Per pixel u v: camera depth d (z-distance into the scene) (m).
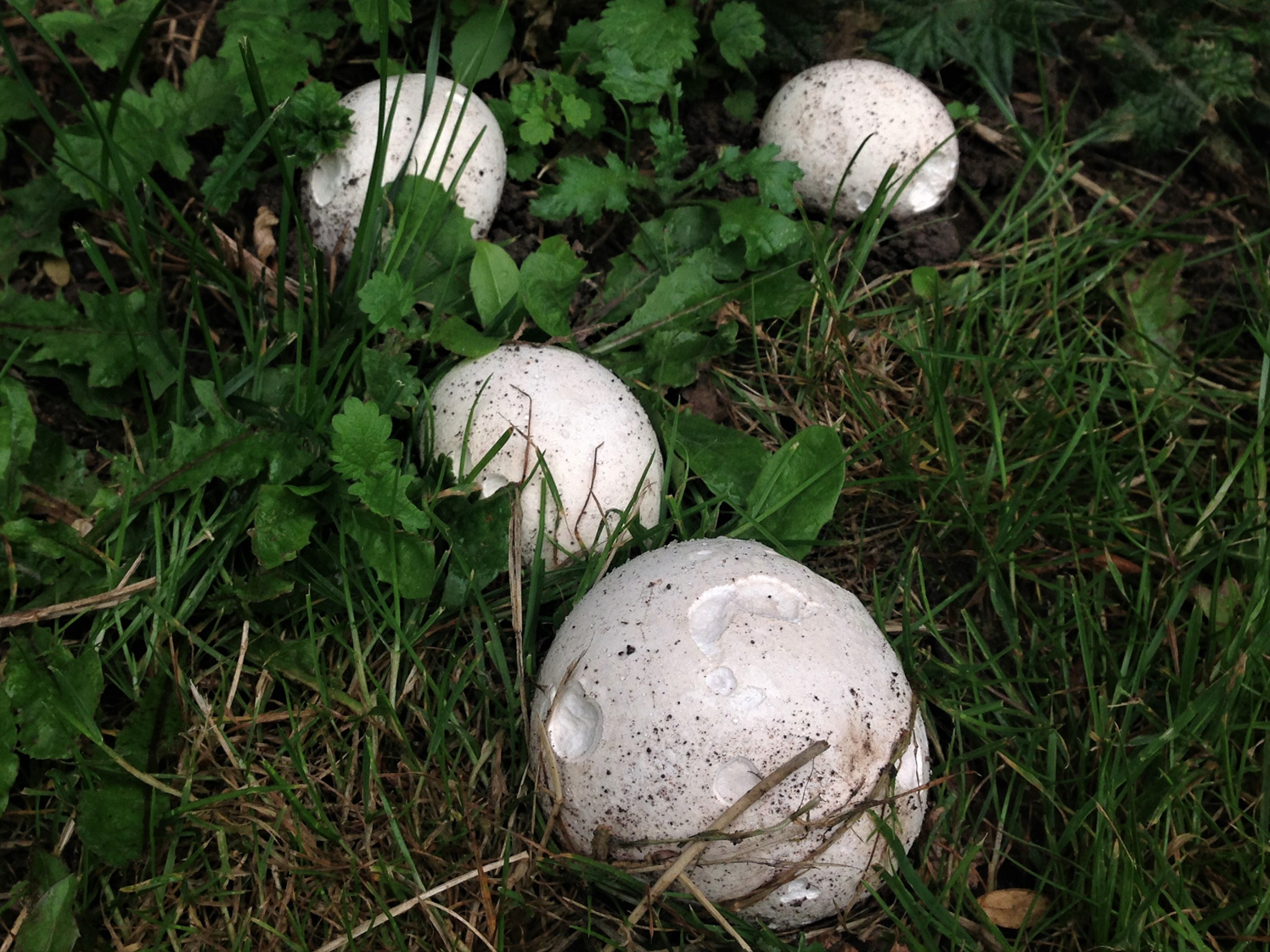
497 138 0.58
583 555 0.50
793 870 0.43
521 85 0.60
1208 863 0.49
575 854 0.45
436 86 0.57
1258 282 0.64
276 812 0.47
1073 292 0.63
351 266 0.54
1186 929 0.46
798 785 0.42
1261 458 0.57
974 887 0.50
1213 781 0.50
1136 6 0.66
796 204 0.58
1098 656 0.54
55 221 0.57
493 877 0.47
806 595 0.45
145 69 0.61
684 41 0.60
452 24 0.62
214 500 0.52
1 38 0.56
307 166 0.56
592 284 0.60
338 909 0.46
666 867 0.43
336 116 0.55
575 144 0.63
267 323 0.56
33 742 0.46
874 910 0.48
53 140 0.59
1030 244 0.64
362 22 0.58
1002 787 0.52
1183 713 0.50
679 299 0.57
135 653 0.50
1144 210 0.65
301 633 0.51
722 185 0.61
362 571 0.51
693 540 0.49
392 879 0.46
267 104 0.54
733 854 0.42
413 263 0.55
